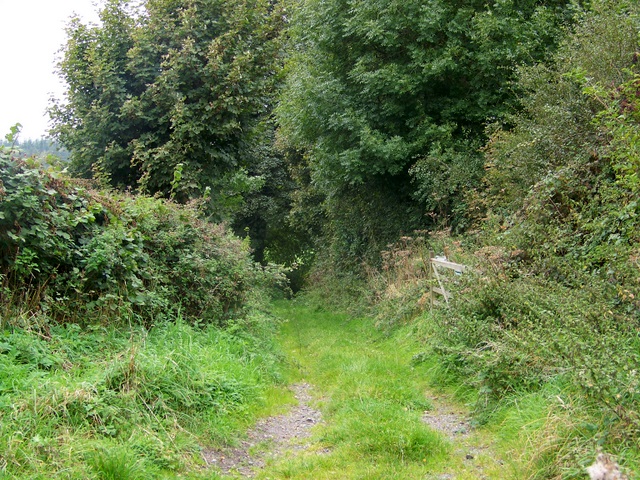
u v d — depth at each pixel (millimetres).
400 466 4711
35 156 6559
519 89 12945
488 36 13336
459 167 12375
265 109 15273
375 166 13883
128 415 4855
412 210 15000
